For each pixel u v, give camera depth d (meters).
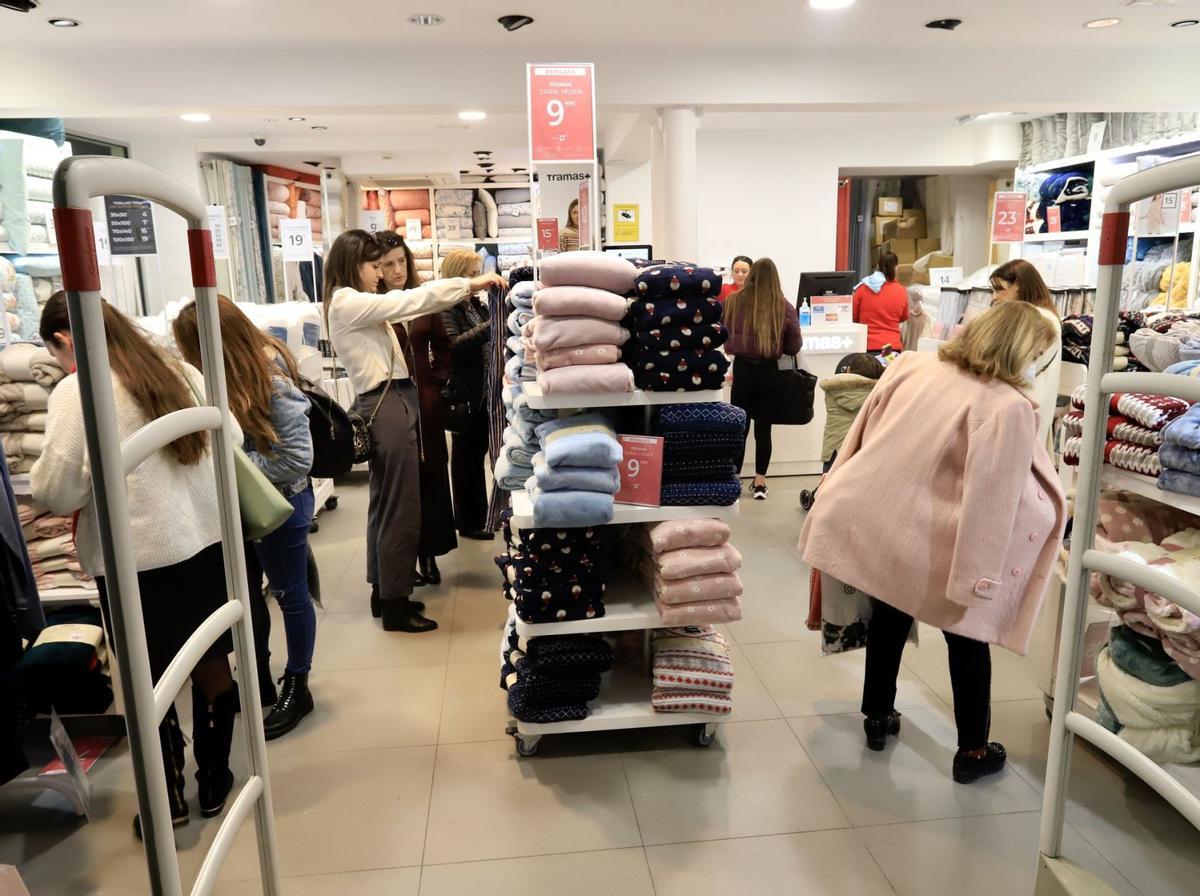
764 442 5.23
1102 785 2.34
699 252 8.78
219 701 2.21
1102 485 2.25
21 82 4.73
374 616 3.63
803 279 6.50
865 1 4.16
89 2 3.87
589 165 3.47
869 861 2.06
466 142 7.61
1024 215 5.27
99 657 2.61
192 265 1.36
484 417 4.29
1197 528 2.18
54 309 1.86
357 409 3.33
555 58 4.97
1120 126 6.43
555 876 2.03
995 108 5.45
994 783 2.36
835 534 2.24
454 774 2.46
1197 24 4.64
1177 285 4.61
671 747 2.57
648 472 2.36
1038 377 3.09
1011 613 2.11
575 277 2.27
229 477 1.44
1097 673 2.08
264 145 7.52
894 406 2.26
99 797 2.37
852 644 2.54
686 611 2.39
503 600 3.78
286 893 1.99
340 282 3.26
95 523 1.98
